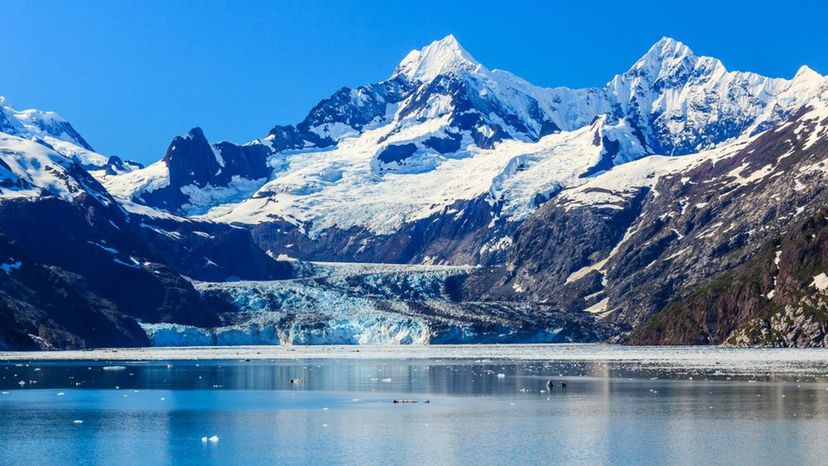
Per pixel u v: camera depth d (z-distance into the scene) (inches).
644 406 7096.5
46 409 7347.4
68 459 5428.2
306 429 6279.5
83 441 5930.1
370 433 6092.5
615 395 7864.2
